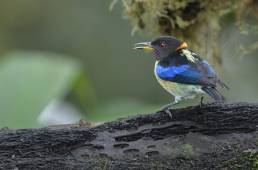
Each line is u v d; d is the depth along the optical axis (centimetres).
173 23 1255
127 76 1802
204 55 1299
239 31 1300
